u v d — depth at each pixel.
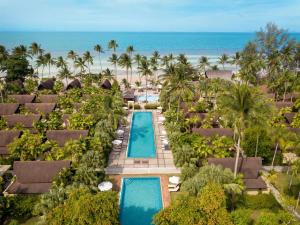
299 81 78.19
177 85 57.75
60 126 57.38
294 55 94.69
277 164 48.47
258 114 35.81
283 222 29.05
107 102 58.19
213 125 59.25
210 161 41.66
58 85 89.00
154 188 40.81
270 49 104.44
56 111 65.31
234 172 38.38
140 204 37.16
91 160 40.38
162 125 65.31
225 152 44.22
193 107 65.69
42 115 62.94
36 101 77.19
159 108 77.94
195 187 32.38
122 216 34.66
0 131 51.25
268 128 42.34
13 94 82.25
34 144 45.91
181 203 27.98
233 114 36.62
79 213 25.61
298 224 29.09
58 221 25.91
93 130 53.84
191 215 25.88
